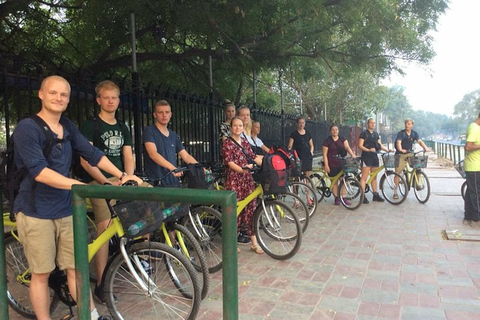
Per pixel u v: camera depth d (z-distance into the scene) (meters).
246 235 5.48
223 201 1.88
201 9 5.89
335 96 23.97
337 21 7.53
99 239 2.96
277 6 6.64
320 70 9.97
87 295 2.38
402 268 4.41
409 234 5.79
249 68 8.65
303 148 8.45
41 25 7.90
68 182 2.57
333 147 8.05
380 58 8.38
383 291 3.82
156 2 6.10
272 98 13.90
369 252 5.00
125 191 2.15
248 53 8.13
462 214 7.00
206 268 3.53
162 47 8.70
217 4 5.84
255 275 4.29
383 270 4.36
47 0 7.82
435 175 13.30
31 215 2.73
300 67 9.52
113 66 8.17
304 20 7.14
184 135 6.32
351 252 5.02
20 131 2.65
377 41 7.89
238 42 7.59
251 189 5.00
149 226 2.79
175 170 3.93
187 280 3.29
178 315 3.25
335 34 8.35
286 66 9.02
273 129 10.34
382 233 5.89
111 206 2.96
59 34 8.21
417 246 5.20
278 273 4.35
